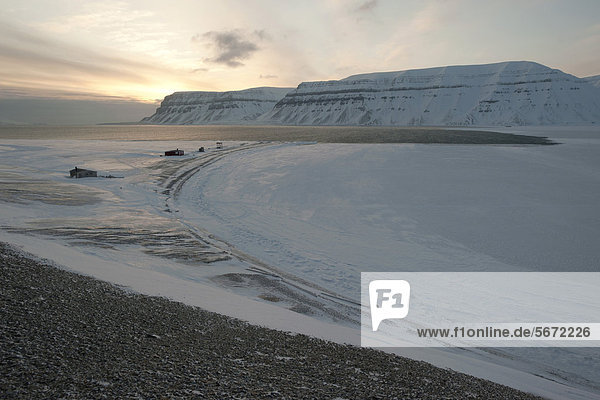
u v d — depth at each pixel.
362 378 9.39
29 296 11.52
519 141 129.00
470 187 51.41
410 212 40.94
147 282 16.80
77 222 31.39
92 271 16.62
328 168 65.88
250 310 15.38
